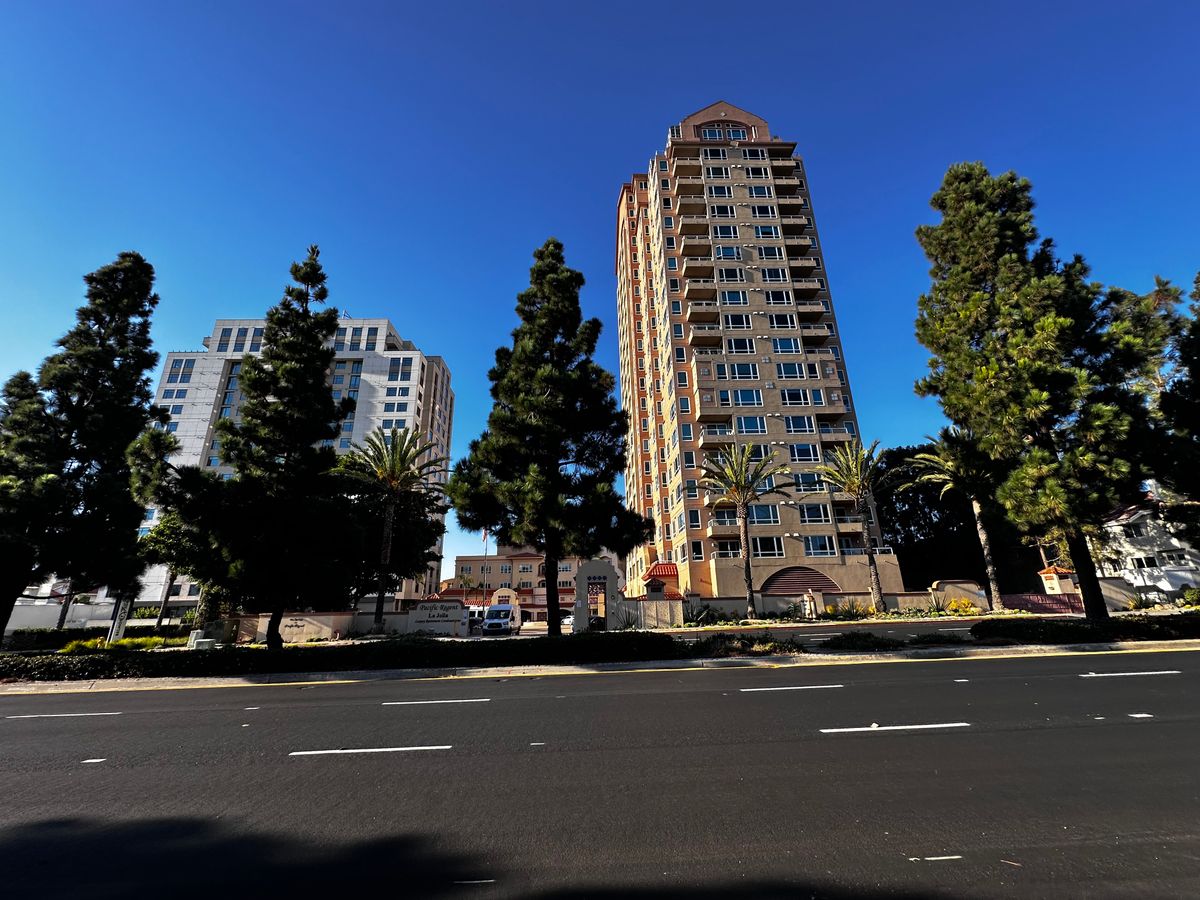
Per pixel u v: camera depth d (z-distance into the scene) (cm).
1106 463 1647
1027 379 1748
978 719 782
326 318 1917
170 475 1588
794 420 4891
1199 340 1955
